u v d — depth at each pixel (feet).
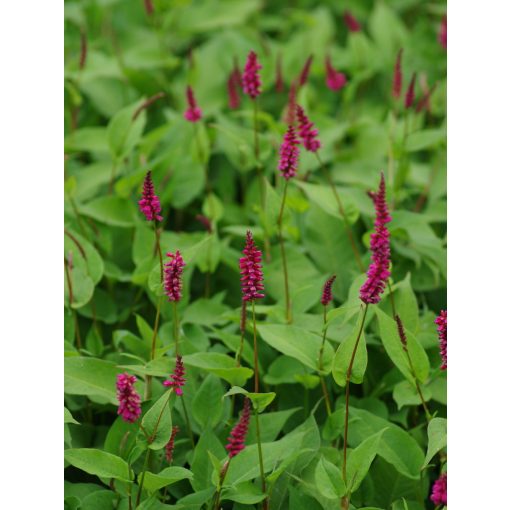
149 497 5.48
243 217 7.12
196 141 6.85
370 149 7.42
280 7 10.09
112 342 6.45
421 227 6.64
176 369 5.40
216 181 7.44
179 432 5.92
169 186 6.93
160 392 5.91
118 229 6.77
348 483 5.44
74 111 7.30
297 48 8.34
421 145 6.79
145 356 6.07
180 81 8.10
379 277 5.32
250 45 8.23
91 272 6.23
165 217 7.07
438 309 6.58
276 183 7.13
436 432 5.49
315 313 6.37
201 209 7.30
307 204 6.61
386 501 5.80
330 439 5.81
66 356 5.90
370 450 5.42
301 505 5.54
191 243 6.58
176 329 5.69
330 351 5.79
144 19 9.29
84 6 8.76
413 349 5.73
